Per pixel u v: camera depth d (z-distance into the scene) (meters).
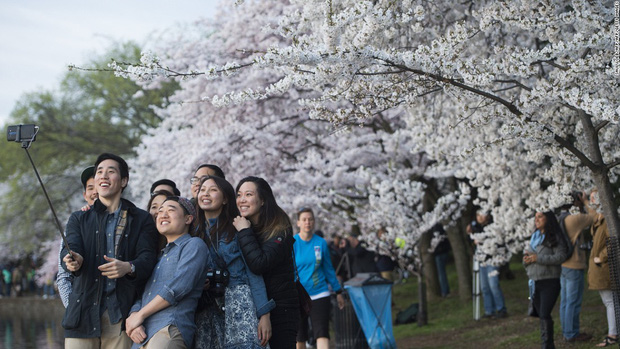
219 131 13.65
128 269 4.72
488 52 9.34
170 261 4.80
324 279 8.64
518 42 9.73
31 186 31.11
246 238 5.15
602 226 8.31
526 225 10.33
